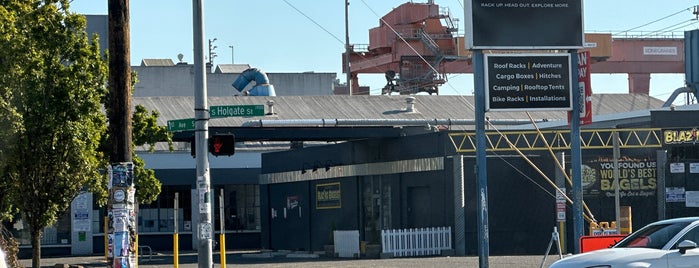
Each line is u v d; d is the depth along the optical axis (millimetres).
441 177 45938
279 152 61406
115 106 25484
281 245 61094
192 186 67062
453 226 45594
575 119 30875
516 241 45625
